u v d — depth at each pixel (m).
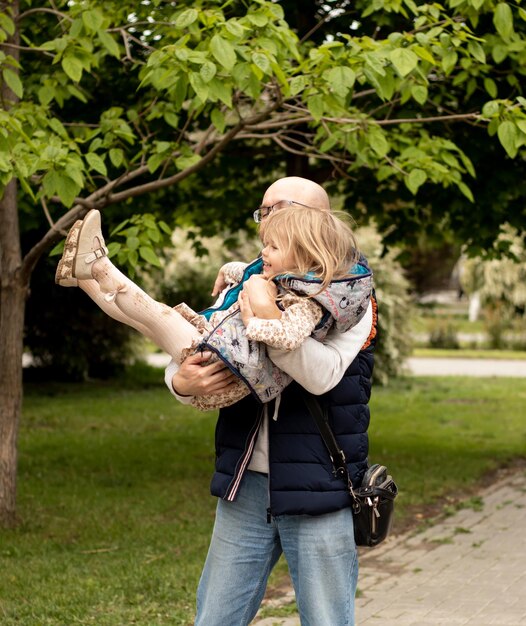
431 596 5.29
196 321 2.74
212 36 5.20
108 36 5.69
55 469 9.42
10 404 6.72
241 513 2.83
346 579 2.77
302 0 8.20
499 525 7.14
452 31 6.15
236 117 7.30
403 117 7.68
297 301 2.58
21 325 6.67
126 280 2.70
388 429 12.68
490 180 8.55
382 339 19.27
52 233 6.19
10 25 5.54
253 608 2.92
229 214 10.22
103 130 6.14
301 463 2.70
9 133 5.20
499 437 12.13
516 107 5.57
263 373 2.62
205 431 12.47
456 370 23.59
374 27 7.79
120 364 19.45
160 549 6.29
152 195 8.84
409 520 7.39
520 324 31.19
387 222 10.07
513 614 4.93
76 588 5.30
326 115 6.44
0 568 5.73
